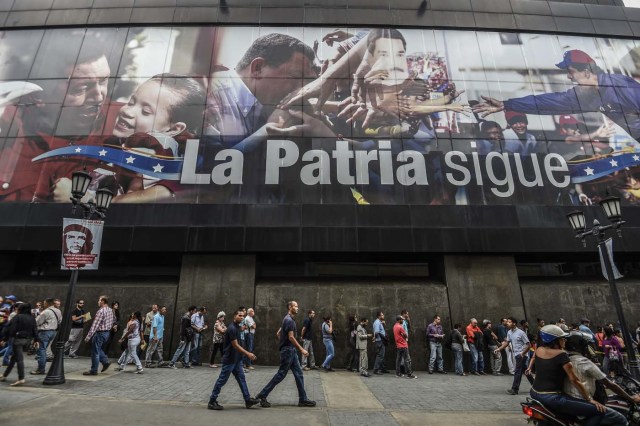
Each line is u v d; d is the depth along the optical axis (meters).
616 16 19.80
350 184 15.83
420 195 15.78
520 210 15.55
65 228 9.00
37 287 14.34
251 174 15.85
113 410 6.46
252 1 18.81
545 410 4.32
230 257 14.88
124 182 15.56
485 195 15.88
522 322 12.02
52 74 17.33
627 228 15.38
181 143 16.23
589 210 15.71
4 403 6.63
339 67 17.84
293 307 7.68
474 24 18.95
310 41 18.22
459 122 17.12
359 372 12.08
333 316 14.30
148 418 6.09
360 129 16.80
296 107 17.02
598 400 4.49
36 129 16.36
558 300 14.79
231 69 17.55
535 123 17.30
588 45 19.11
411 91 17.56
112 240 14.52
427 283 15.04
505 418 6.79
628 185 16.47
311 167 16.03
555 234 15.16
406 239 14.92
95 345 9.59
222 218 14.98
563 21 19.39
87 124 16.48
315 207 15.30
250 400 6.96
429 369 12.92
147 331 12.08
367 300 14.54
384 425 6.21
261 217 15.06
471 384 10.59
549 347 4.56
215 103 16.95
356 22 18.58
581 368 4.34
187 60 17.62
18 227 14.60
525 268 16.22
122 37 18.05
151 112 16.72
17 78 17.23
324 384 9.86
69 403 6.77
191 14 18.39
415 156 16.42
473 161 16.44
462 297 14.63
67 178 15.63
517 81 18.05
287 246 14.66
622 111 17.81
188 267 14.70
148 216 14.93
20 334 8.20
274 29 18.38
